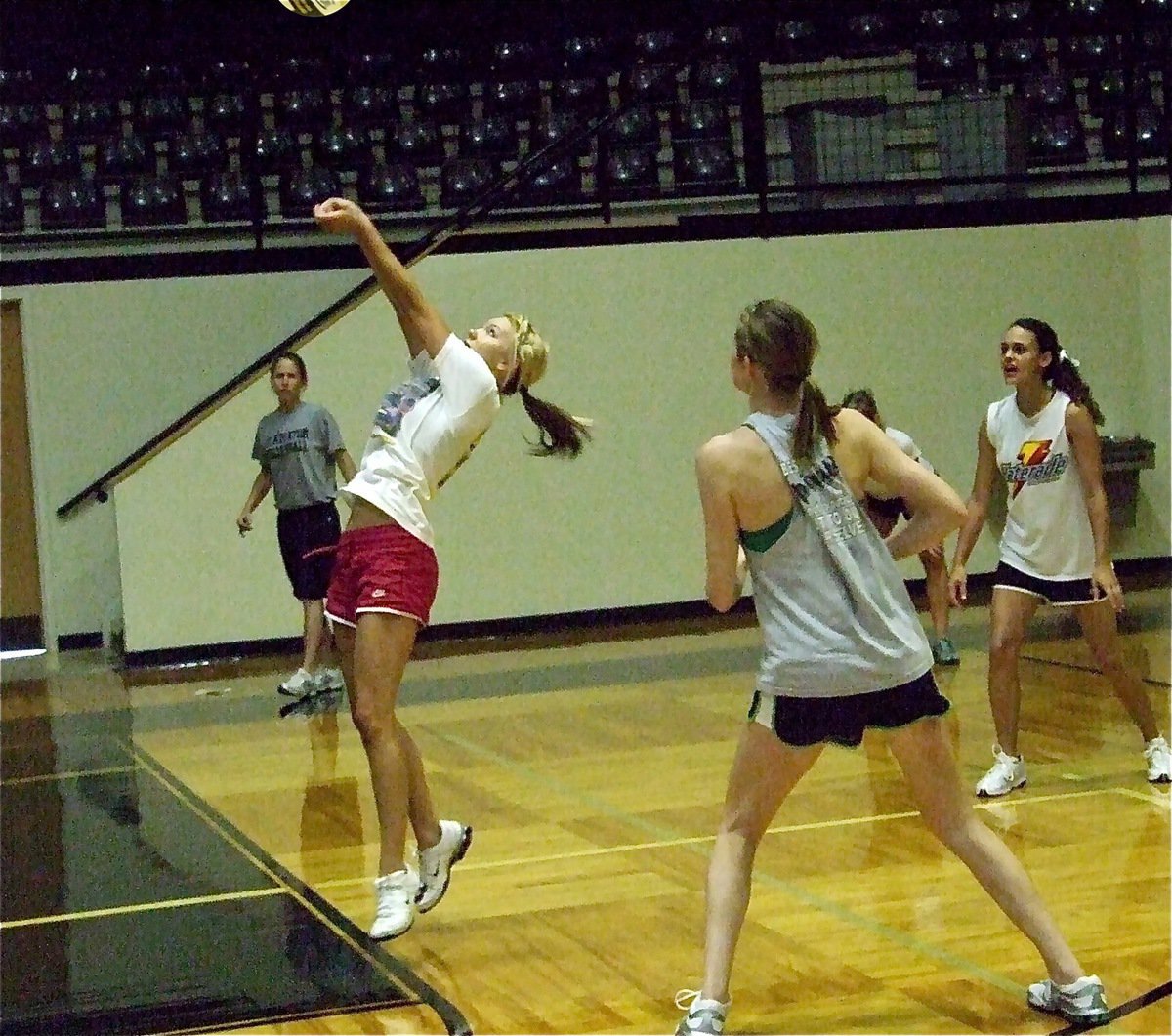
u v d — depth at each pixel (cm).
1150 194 1136
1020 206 1112
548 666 952
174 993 402
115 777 693
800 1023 365
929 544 354
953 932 427
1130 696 587
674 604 1119
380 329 1054
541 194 1105
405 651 433
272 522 1054
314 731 786
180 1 1338
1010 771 580
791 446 344
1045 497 567
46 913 480
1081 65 1258
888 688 344
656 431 1106
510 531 1091
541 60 1374
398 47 1375
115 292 1118
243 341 1095
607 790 626
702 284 1103
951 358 1139
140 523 1038
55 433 1135
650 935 439
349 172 1312
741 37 1239
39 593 1171
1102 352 1166
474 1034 367
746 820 358
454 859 460
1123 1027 355
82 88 1327
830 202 1118
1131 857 493
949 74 1244
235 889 503
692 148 1237
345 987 403
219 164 1309
